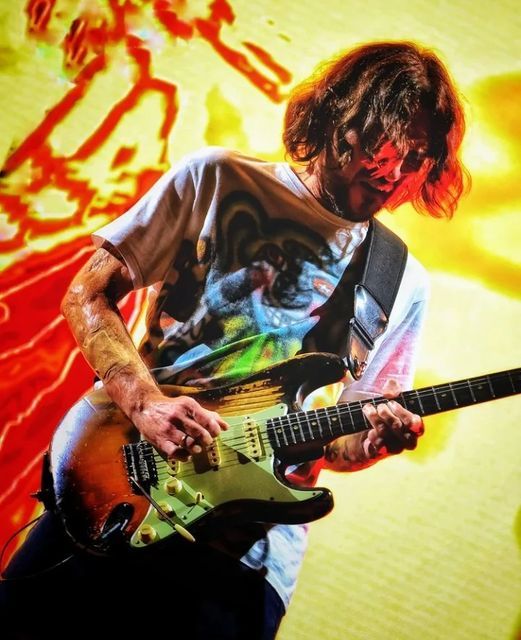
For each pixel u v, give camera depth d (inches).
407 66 130.6
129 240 122.3
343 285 124.0
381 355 122.9
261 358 119.8
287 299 122.6
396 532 121.0
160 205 124.5
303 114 128.9
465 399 118.5
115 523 111.7
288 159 127.2
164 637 111.6
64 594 111.8
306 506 113.7
